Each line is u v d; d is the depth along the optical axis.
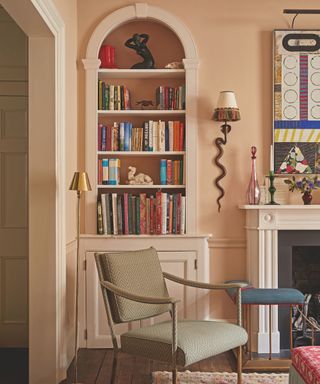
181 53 4.56
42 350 3.49
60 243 3.59
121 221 4.33
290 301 3.74
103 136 4.40
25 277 4.41
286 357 4.04
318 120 4.39
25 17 3.15
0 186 4.41
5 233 4.40
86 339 4.28
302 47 4.39
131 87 4.57
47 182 3.52
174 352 2.90
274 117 4.39
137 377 3.59
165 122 4.41
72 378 3.60
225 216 4.41
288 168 4.39
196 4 4.44
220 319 4.36
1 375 3.69
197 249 4.30
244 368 3.71
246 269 4.39
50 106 3.53
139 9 4.40
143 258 3.54
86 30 4.42
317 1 4.44
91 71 4.37
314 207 4.16
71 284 4.06
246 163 4.42
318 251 4.68
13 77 4.42
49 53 3.53
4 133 4.41
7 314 4.41
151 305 3.44
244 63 4.43
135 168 4.45
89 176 4.36
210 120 4.42
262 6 4.44
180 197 4.34
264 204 4.34
